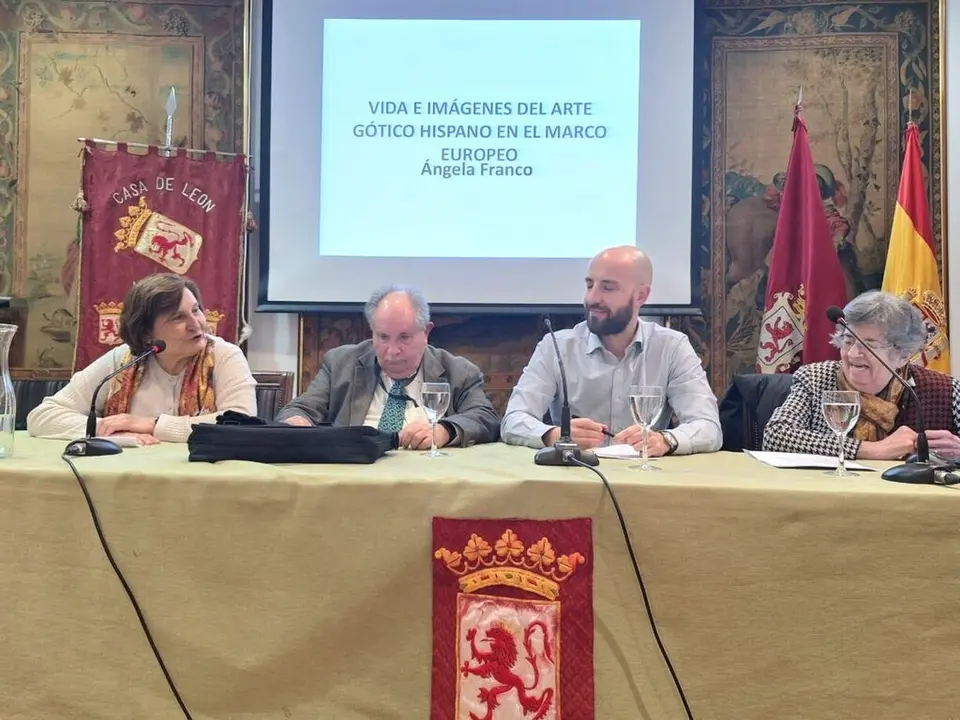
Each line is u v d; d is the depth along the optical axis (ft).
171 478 4.10
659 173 10.40
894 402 6.24
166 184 10.19
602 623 3.96
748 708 3.89
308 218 10.47
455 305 10.49
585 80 10.48
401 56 10.51
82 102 10.91
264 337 10.85
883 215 10.62
